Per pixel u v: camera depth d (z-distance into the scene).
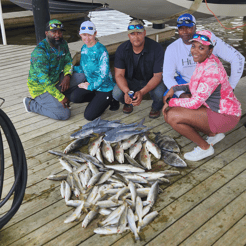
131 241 1.84
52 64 3.19
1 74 4.79
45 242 1.85
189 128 2.44
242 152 2.69
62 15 10.98
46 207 2.13
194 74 2.30
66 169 2.50
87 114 3.30
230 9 6.04
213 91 2.23
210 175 2.41
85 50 3.15
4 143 2.91
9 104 3.73
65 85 3.33
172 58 2.84
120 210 1.98
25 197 2.22
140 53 3.02
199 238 1.84
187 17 2.58
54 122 3.32
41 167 2.57
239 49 7.75
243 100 3.60
